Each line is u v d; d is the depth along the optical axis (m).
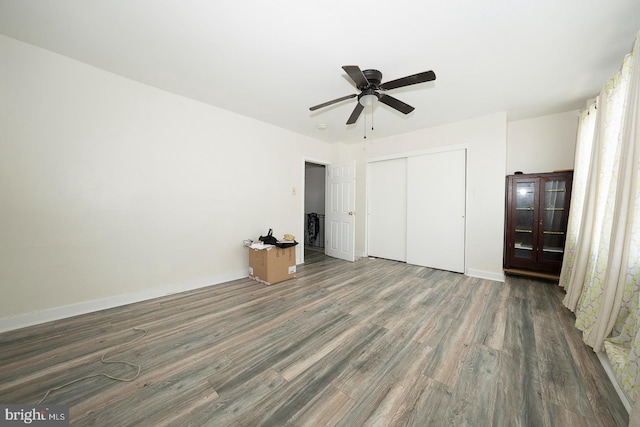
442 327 2.07
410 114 3.33
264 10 1.54
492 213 3.36
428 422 1.17
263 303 2.57
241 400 1.30
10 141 1.90
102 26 1.70
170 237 2.78
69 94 2.13
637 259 1.53
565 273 2.93
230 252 3.34
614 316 1.60
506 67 2.18
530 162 3.56
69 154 2.15
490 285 3.11
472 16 1.57
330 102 2.27
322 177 5.88
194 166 2.95
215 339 1.89
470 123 3.51
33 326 2.02
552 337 1.90
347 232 4.54
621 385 1.31
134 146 2.50
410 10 1.53
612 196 1.84
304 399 1.31
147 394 1.34
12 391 1.35
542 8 1.50
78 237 2.22
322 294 2.83
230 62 2.14
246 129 3.46
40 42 1.91
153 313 2.32
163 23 1.67
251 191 3.56
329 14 1.56
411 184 4.14
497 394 1.34
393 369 1.55
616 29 1.67
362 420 1.18
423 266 4.04
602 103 2.14
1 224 1.89
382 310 2.40
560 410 1.24
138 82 2.50
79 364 1.58
